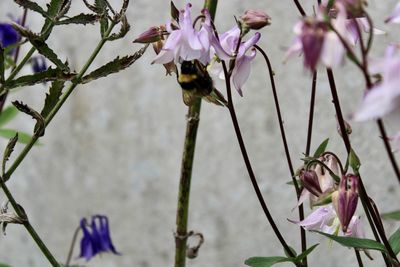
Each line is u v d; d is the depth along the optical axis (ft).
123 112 4.85
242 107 4.45
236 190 4.56
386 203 4.09
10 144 2.62
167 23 2.67
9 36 3.37
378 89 2.15
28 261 5.26
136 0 4.64
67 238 5.12
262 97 4.39
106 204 4.98
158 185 4.83
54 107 2.64
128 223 4.94
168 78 4.70
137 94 4.80
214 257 4.64
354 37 2.47
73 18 2.60
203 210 4.65
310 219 2.75
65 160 5.05
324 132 4.20
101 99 4.90
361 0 2.29
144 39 2.66
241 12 4.35
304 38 2.24
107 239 3.80
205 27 2.65
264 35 4.30
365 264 4.19
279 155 4.40
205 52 2.64
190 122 2.85
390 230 4.03
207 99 2.71
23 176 5.19
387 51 2.19
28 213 5.21
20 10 4.98
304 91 4.25
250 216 4.54
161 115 4.76
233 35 2.72
